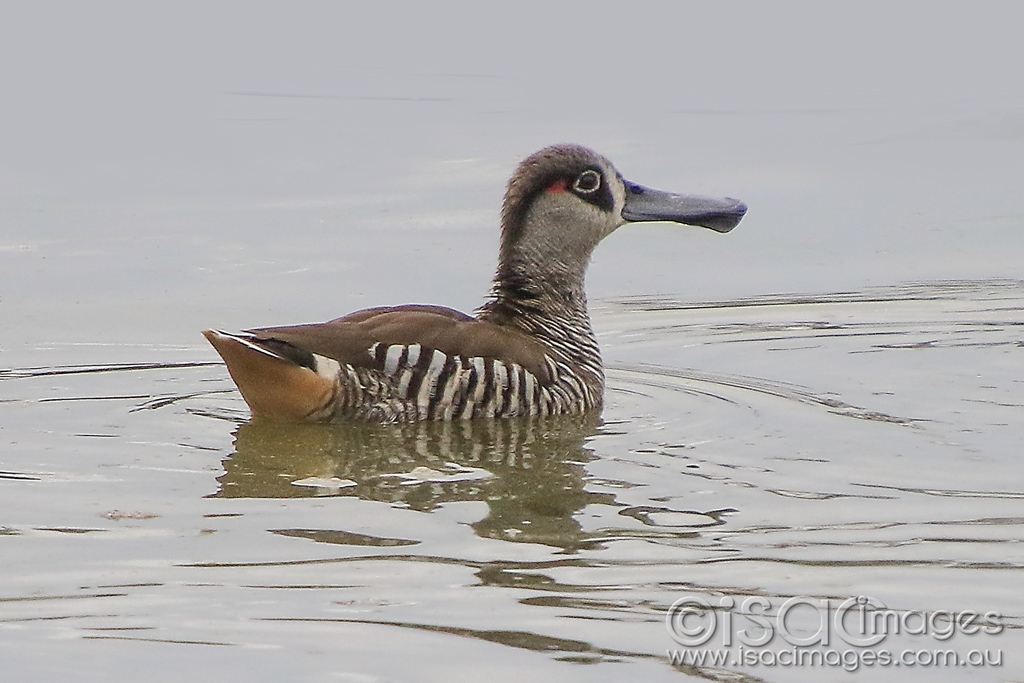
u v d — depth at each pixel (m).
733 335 18.02
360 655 8.90
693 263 21.55
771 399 15.23
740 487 12.19
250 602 9.66
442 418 14.33
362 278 20.31
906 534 10.99
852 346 17.38
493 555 10.51
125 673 8.67
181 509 11.53
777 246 22.25
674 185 25.17
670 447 13.51
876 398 15.20
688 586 9.95
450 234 22.39
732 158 27.02
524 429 14.19
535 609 9.55
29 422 14.24
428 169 26.33
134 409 14.77
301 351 13.86
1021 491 12.05
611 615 9.49
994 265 20.94
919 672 8.76
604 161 16.22
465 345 14.51
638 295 20.05
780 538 10.89
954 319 18.41
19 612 9.52
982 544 10.76
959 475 12.50
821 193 24.94
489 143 28.12
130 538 10.86
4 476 12.42
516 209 15.75
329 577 10.09
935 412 14.59
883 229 22.94
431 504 11.71
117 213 23.88
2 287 19.72
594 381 15.26
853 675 8.69
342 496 11.90
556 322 15.59
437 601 9.68
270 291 19.70
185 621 9.38
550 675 8.66
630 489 12.16
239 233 22.62
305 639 9.12
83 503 11.69
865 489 12.13
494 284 15.90
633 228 23.58
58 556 10.49
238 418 14.43
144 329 18.00
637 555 10.54
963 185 25.28
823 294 19.83
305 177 26.05
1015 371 16.11
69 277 20.23
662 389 15.79
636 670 8.75
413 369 14.20
